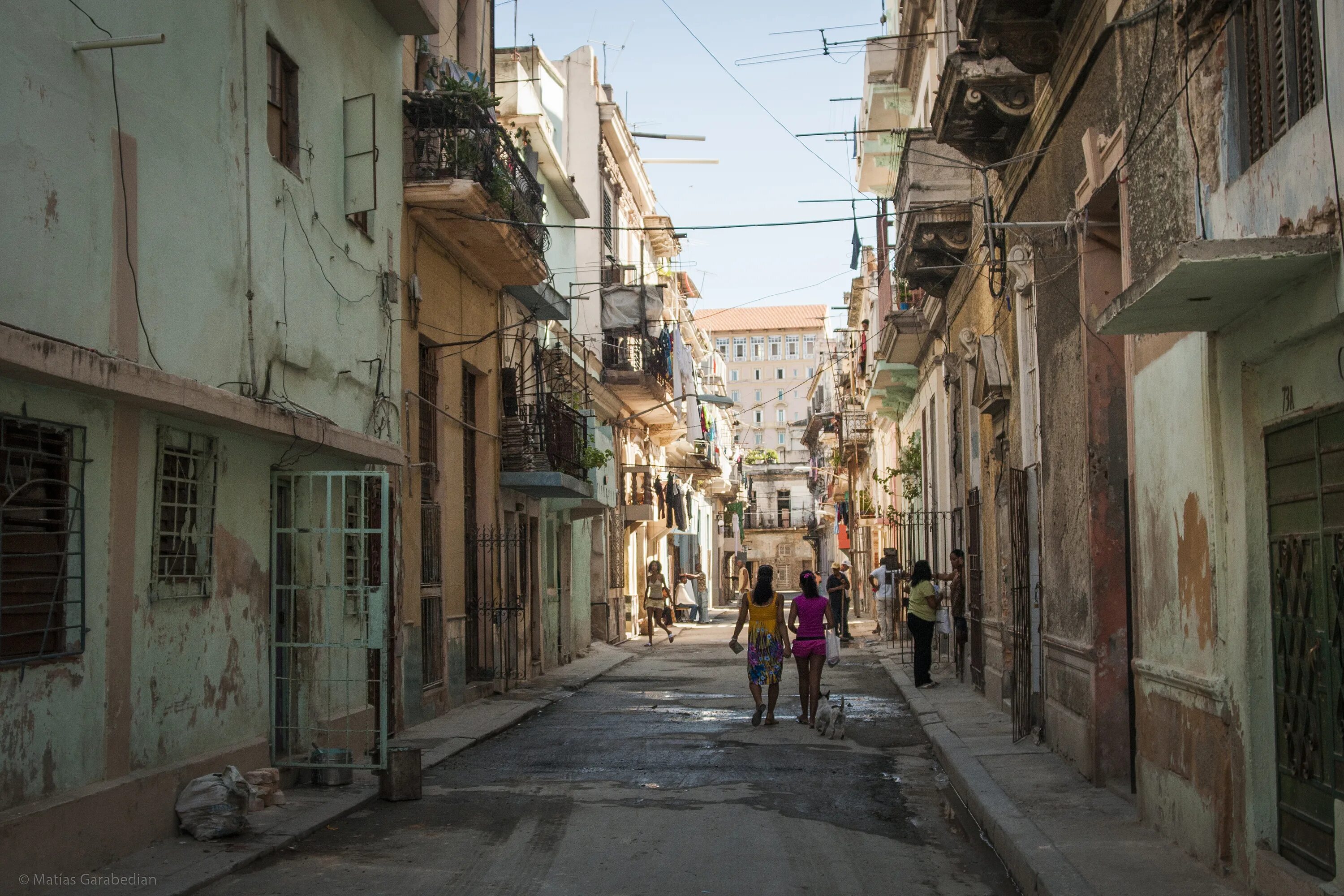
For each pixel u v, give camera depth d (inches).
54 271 264.7
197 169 333.4
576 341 997.2
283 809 338.6
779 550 3757.4
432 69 596.4
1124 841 286.4
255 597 364.5
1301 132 203.9
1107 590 373.4
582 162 1137.4
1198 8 253.4
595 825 327.0
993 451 603.8
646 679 816.3
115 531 286.7
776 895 258.1
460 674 629.9
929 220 641.0
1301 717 221.0
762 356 5167.3
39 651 258.8
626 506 1291.8
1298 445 222.2
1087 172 367.6
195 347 329.7
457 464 645.3
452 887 263.1
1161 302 227.3
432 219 579.5
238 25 363.9
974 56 443.8
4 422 250.4
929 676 689.0
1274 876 225.3
